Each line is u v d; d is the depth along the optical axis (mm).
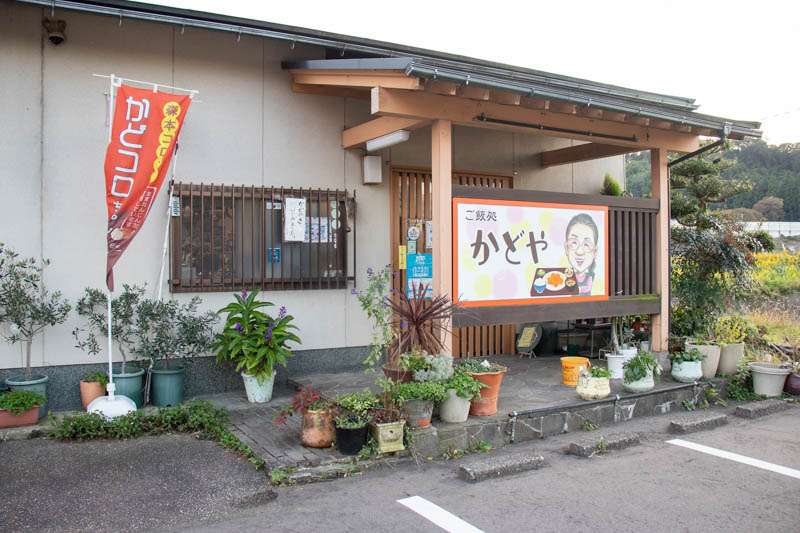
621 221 7250
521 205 6309
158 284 6176
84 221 5883
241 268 6527
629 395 6301
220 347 6230
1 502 3814
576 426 5914
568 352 8648
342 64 5777
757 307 12312
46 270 5723
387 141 6320
